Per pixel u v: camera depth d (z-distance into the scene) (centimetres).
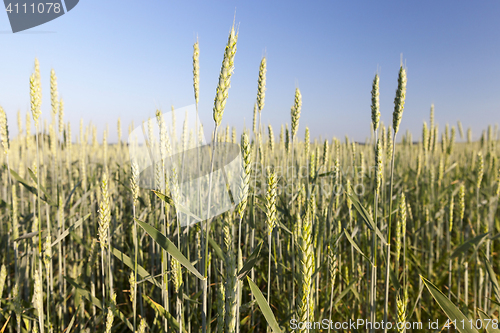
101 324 396
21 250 458
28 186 346
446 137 740
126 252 556
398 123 233
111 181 639
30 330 328
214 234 382
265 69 279
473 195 653
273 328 183
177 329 256
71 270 470
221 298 197
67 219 470
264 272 439
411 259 502
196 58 194
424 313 434
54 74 358
